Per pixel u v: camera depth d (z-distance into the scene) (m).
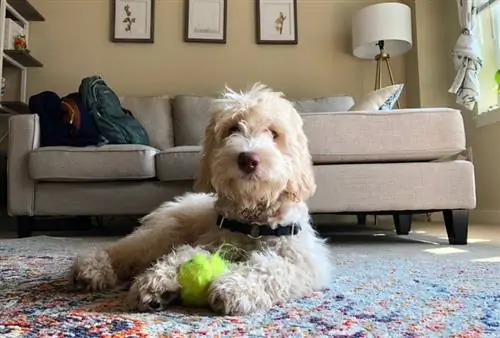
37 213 2.44
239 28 3.87
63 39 3.73
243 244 1.09
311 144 2.04
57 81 3.70
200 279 0.87
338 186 2.04
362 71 3.91
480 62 3.20
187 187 2.45
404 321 0.80
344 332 0.74
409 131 2.04
